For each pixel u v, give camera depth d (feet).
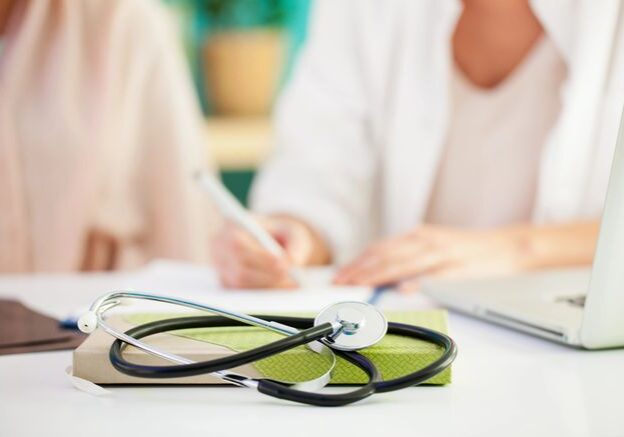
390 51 4.53
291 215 4.21
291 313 1.92
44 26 5.07
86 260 5.19
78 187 5.03
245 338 1.73
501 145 4.43
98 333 1.79
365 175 4.53
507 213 4.46
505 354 1.96
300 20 7.77
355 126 4.60
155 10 5.50
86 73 5.15
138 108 5.27
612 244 1.81
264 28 7.79
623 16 3.92
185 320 1.81
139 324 1.87
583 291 2.48
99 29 5.15
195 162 5.45
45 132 5.02
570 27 4.03
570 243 3.28
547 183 4.09
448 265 3.09
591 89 3.96
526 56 4.37
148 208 5.38
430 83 4.40
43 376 1.77
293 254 3.57
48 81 5.07
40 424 1.45
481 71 4.44
